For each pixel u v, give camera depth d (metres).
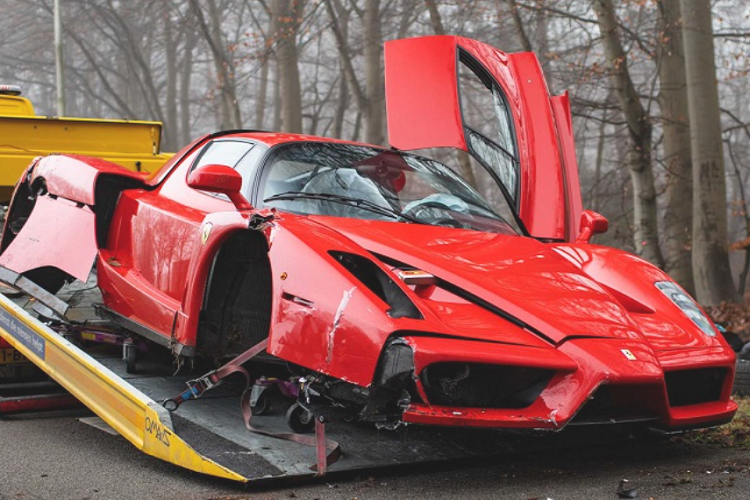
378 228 3.59
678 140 15.49
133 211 4.34
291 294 3.04
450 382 2.81
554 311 3.11
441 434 3.45
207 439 3.15
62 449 3.57
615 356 2.94
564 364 2.87
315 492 2.81
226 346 3.71
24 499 2.80
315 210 3.77
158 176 4.63
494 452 3.29
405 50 4.49
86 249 4.25
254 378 3.96
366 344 2.79
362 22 24.25
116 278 4.25
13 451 3.54
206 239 3.55
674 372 3.20
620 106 15.98
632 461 3.35
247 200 3.88
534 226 4.25
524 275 3.37
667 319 3.46
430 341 2.75
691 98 13.95
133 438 3.30
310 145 4.22
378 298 2.89
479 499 2.75
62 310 4.39
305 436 3.19
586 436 3.52
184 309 3.65
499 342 2.86
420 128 4.34
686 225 15.44
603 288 3.56
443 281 3.17
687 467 3.24
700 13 13.78
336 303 2.90
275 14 25.50
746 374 5.20
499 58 4.56
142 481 3.01
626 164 17.97
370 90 23.70
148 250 4.11
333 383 2.94
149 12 39.41
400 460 3.10
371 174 4.14
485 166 4.34
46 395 4.39
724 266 13.85
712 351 3.35
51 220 4.53
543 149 4.37
